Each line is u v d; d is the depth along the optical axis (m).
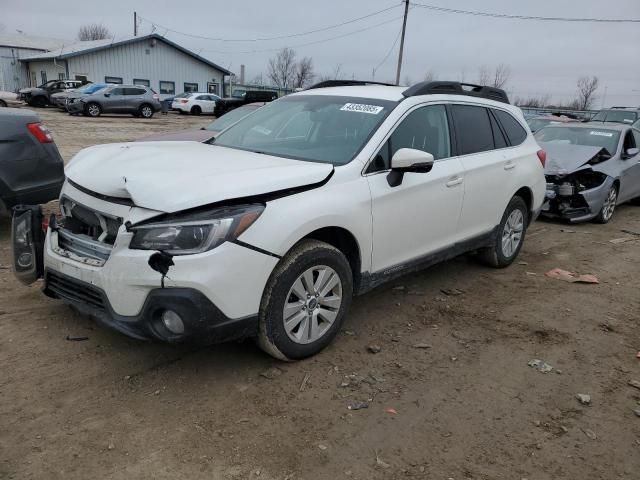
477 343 4.20
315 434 3.01
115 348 3.76
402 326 4.41
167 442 2.87
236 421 3.07
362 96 4.60
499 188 5.36
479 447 2.99
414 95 4.56
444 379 3.65
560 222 9.03
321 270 3.62
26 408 3.08
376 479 2.70
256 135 4.63
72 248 3.45
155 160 3.62
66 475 2.60
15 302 4.39
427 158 3.85
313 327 3.69
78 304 3.38
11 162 5.66
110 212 3.21
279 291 3.37
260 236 3.18
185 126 25.86
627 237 8.12
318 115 4.50
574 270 6.25
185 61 47.06
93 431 2.92
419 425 3.14
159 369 3.54
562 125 10.55
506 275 5.86
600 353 4.16
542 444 3.04
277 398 3.30
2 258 5.43
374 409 3.27
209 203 3.05
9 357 3.58
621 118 21.89
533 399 3.48
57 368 3.49
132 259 3.00
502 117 5.69
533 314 4.82
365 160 3.92
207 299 3.01
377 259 4.08
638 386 3.68
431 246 4.64
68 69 41.69
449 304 4.93
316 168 3.63
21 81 50.03
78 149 14.93
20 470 2.62
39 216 3.75
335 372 3.63
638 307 5.16
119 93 31.08
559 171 8.56
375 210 3.92
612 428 3.22
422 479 2.72
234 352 3.79
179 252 2.97
